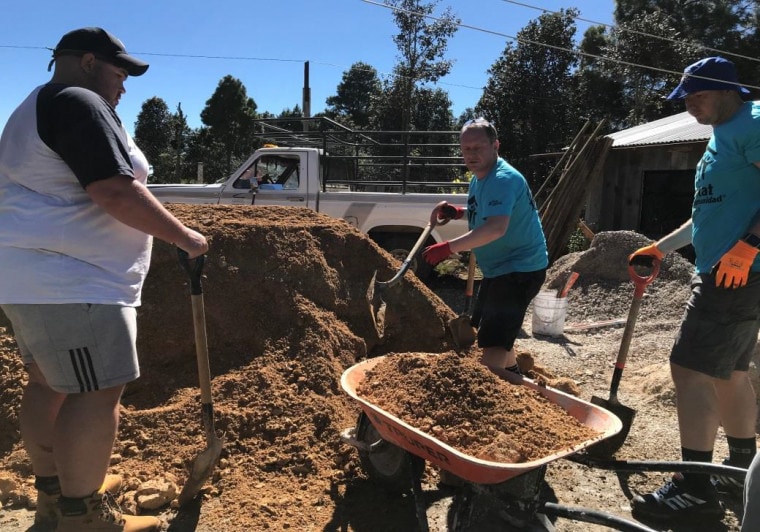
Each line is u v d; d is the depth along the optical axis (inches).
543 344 246.1
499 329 131.6
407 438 95.9
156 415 129.9
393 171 468.1
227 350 150.2
